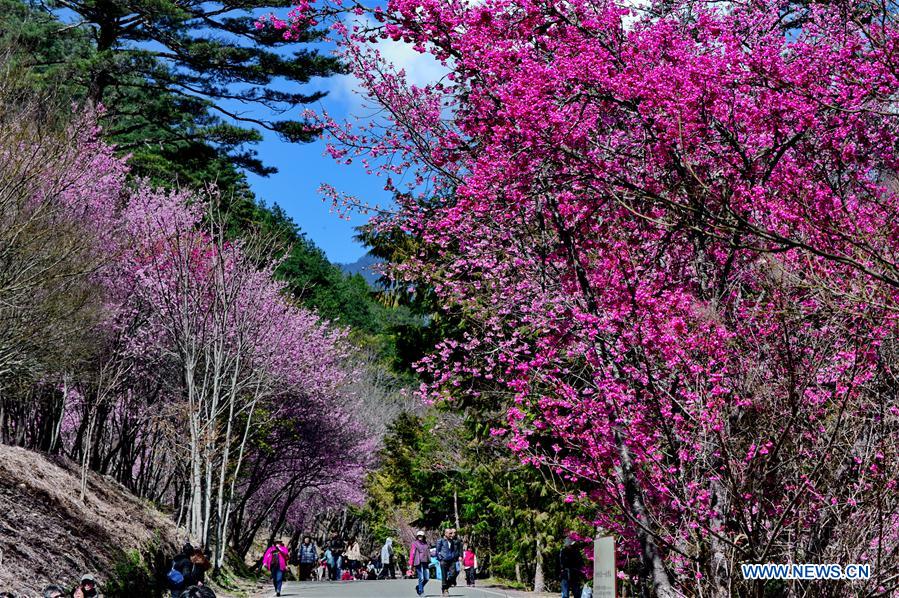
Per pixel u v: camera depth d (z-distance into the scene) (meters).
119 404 28.36
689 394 9.84
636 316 10.49
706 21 10.44
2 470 17.88
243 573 33.12
